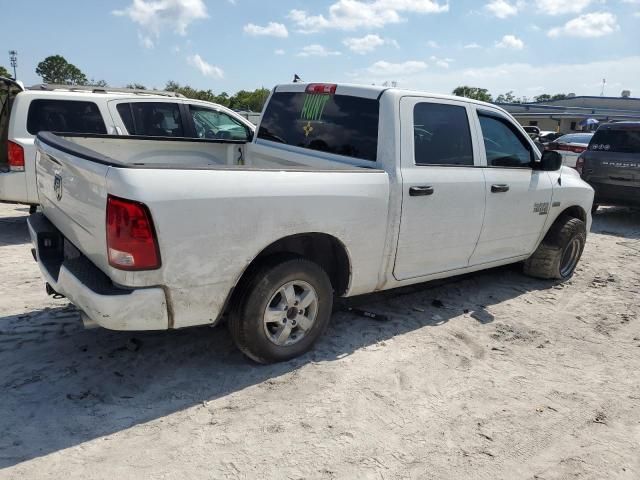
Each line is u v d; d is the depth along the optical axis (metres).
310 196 3.54
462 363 4.04
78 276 3.17
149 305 3.06
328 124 4.51
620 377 3.98
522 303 5.41
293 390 3.51
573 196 5.93
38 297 4.86
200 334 4.22
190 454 2.85
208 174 3.15
